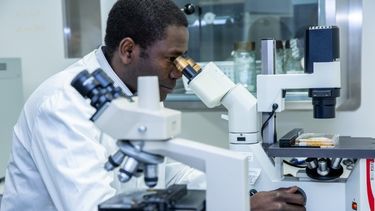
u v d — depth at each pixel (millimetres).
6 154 2070
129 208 737
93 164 1001
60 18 2311
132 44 1204
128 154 750
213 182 783
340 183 1212
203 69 1314
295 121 2043
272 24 2049
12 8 2369
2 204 1297
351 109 1984
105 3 2164
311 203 1229
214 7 2107
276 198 1077
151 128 733
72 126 1043
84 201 950
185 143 781
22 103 2201
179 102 2115
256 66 2006
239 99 1308
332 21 1798
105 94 771
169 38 1182
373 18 1927
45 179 1088
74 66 1323
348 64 1960
